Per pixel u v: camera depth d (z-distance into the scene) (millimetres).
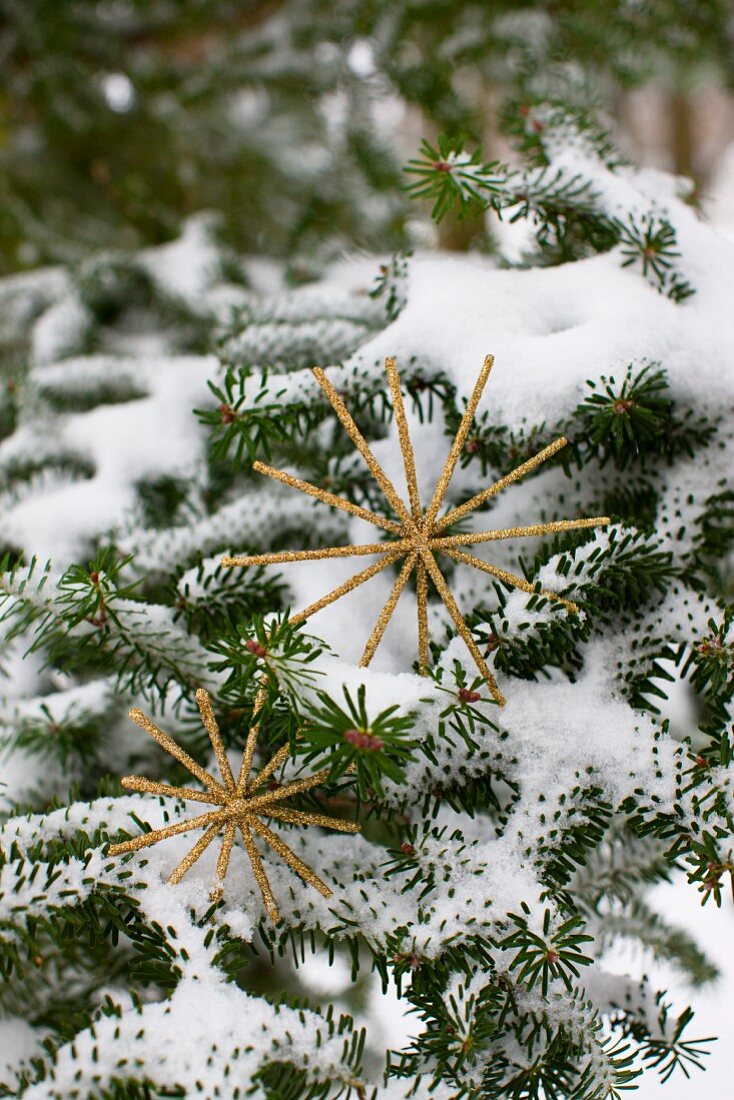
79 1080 640
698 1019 881
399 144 1209
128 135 1261
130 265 1028
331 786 694
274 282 1070
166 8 1229
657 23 995
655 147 1652
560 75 976
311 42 1119
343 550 683
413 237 1108
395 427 795
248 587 745
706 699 710
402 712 667
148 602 796
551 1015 688
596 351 718
